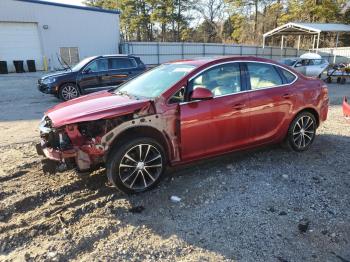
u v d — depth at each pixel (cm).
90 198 395
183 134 415
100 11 2914
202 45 3484
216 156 458
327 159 522
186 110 413
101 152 371
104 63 1184
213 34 6112
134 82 502
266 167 485
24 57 2667
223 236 322
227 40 5938
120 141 383
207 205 378
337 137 647
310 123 550
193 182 434
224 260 288
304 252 300
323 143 606
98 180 439
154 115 394
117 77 1199
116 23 3028
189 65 457
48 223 342
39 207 376
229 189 415
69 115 383
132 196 398
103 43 3006
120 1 5631
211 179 442
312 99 537
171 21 5497
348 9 4591
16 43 2619
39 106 1072
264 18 5484
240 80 468
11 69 2617
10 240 316
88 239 317
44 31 2700
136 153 394
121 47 3109
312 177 454
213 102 434
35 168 482
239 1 5512
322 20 4675
